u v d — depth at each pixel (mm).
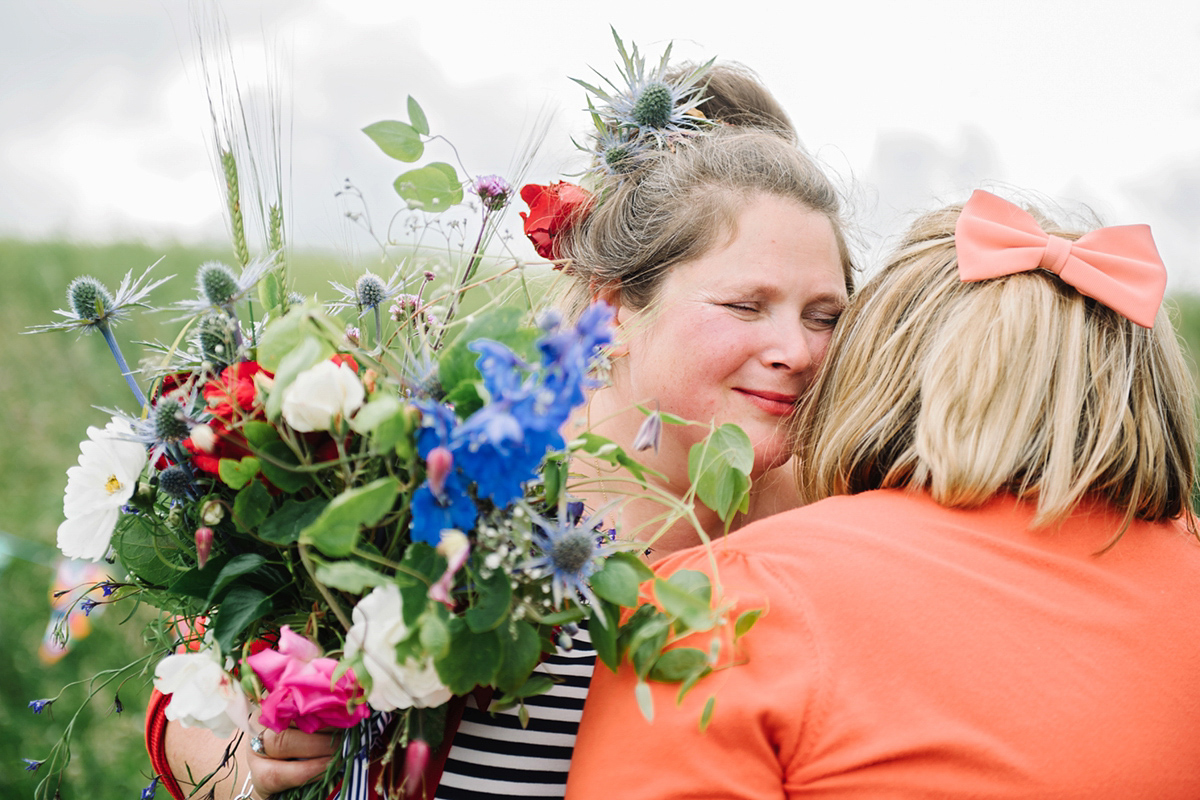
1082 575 878
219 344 938
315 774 970
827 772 818
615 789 846
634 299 1278
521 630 841
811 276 1190
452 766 956
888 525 914
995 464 902
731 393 1205
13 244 5004
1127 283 962
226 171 959
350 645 804
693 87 1487
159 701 1198
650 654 846
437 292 1063
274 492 917
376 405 736
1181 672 842
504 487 732
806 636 841
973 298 1000
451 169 1052
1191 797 820
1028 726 794
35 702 1087
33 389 3742
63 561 2479
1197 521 1013
